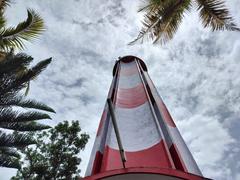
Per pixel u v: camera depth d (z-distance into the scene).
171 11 15.10
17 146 15.02
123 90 21.56
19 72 16.25
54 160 26.41
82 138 27.92
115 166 10.84
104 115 16.66
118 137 8.02
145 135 13.66
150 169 7.46
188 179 7.25
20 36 19.28
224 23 15.36
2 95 15.34
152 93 19.47
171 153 12.02
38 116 16.23
